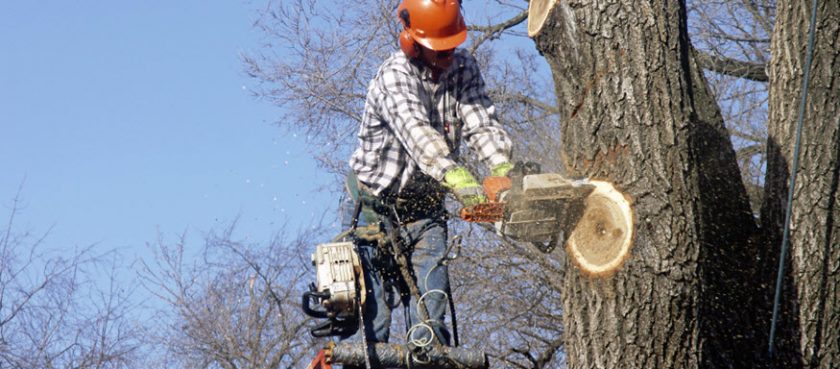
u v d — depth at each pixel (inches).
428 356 439.2
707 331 418.3
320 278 444.8
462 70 465.1
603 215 408.5
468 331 888.3
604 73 418.6
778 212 470.0
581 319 418.9
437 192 464.8
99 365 1002.7
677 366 409.4
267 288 1055.6
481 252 891.4
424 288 458.0
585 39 422.6
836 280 459.5
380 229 461.1
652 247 403.5
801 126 459.5
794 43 480.7
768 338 457.7
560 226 414.0
